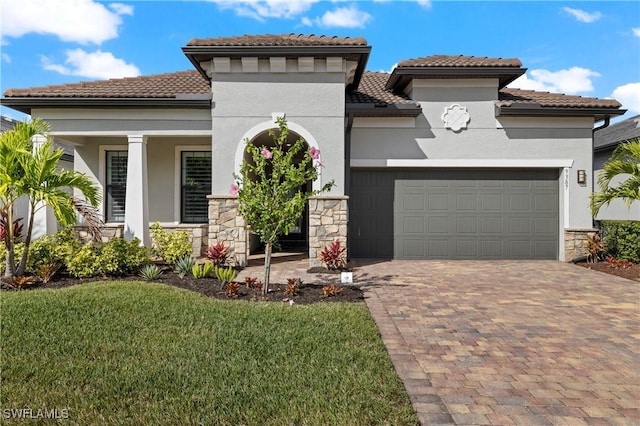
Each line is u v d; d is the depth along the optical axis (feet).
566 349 17.51
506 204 42.19
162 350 16.12
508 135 41.32
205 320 19.69
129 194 37.42
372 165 41.14
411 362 15.93
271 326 19.01
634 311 23.27
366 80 52.39
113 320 19.36
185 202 45.83
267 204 25.22
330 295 25.35
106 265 29.48
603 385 14.21
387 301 25.07
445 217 42.22
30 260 29.63
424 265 38.42
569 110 39.78
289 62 36.29
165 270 32.12
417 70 40.09
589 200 41.09
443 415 12.07
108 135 37.81
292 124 36.47
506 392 13.58
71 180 29.27
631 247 37.81
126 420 11.43
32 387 13.17
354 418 11.50
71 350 16.06
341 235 36.04
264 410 11.91
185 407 12.08
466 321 21.21
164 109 37.52
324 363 15.15
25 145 28.09
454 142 41.39
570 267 37.65
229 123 36.60
